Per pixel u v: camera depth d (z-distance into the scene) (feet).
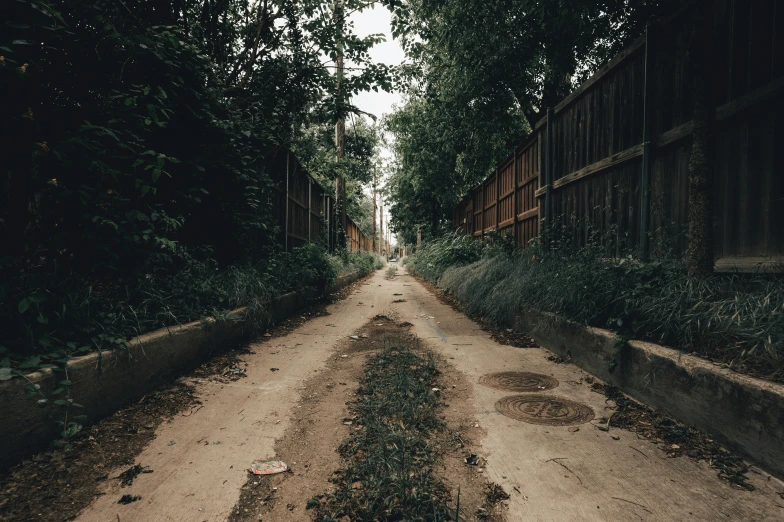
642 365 10.09
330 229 51.01
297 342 17.47
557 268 17.89
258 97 21.81
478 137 32.60
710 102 10.46
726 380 7.56
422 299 33.37
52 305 8.91
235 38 22.49
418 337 18.44
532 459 7.65
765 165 10.00
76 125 10.87
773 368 7.55
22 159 9.09
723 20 11.16
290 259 26.55
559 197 22.44
